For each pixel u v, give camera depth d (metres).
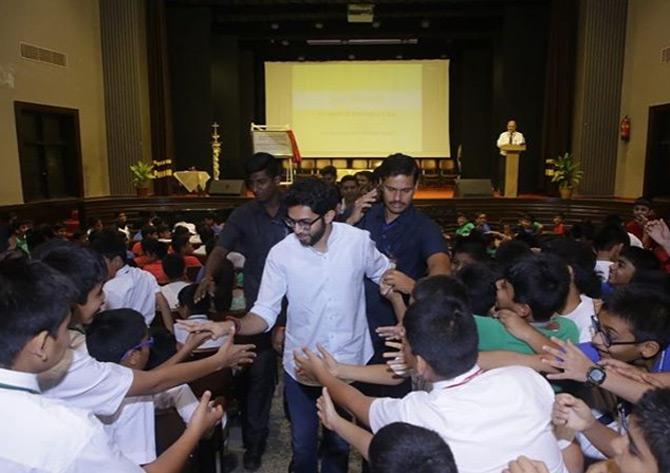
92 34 10.55
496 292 1.82
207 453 2.10
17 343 1.01
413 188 2.18
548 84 11.32
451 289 1.59
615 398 1.57
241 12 12.63
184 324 1.88
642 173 9.51
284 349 2.09
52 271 1.09
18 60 8.52
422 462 0.94
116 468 1.04
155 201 10.54
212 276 2.71
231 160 14.01
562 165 10.17
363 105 15.34
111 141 10.89
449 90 15.95
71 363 1.33
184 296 2.63
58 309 1.05
